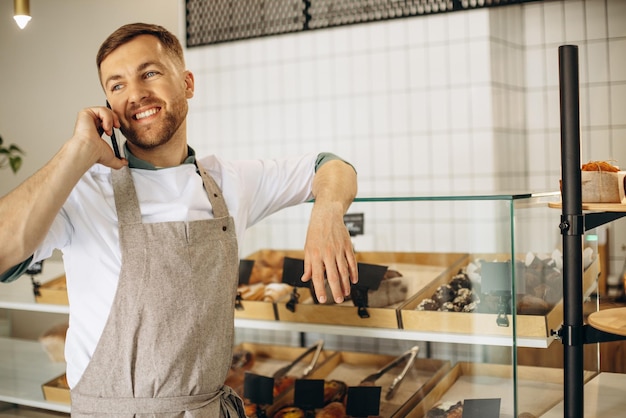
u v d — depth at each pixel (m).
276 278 2.32
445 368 1.98
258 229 2.37
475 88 3.75
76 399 1.63
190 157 1.83
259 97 4.42
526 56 4.05
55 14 4.49
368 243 2.10
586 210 1.79
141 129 1.67
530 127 4.08
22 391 2.88
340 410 2.21
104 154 1.53
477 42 3.72
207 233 1.70
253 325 2.31
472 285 1.90
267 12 4.32
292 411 2.28
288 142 4.36
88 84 4.44
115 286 1.61
